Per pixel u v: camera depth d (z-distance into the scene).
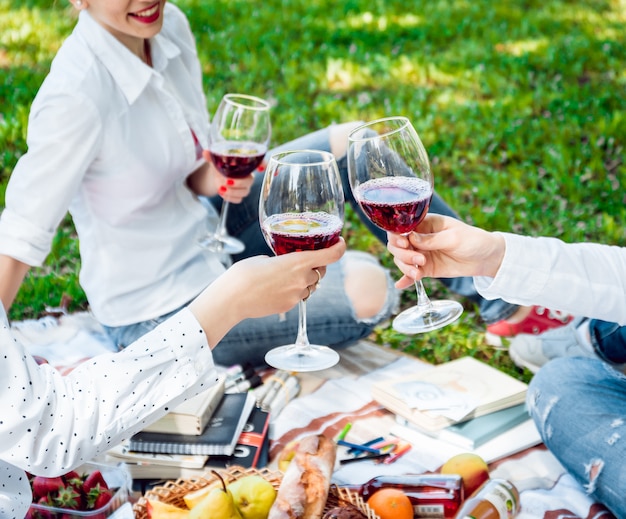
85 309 3.58
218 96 5.96
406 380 2.70
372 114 5.89
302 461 2.05
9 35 7.16
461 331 3.42
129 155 2.63
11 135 5.19
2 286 2.47
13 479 1.82
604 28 7.96
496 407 2.57
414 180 1.92
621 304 2.10
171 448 2.33
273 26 7.89
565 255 2.10
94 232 2.75
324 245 1.82
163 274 2.78
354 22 8.15
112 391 1.72
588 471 2.21
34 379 1.69
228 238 3.00
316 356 2.08
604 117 5.70
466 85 6.54
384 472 2.37
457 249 2.07
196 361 1.76
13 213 2.47
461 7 8.63
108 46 2.57
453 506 2.14
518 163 5.19
